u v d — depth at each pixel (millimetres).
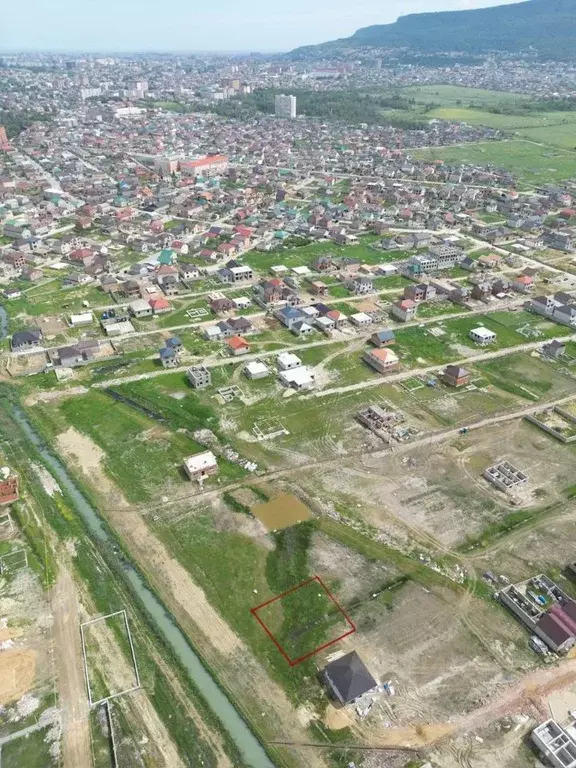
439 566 69250
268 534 73562
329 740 51281
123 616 62344
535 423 97125
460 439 93000
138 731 51688
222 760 49594
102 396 102688
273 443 90938
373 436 93125
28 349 118125
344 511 77375
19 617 61906
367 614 63188
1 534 72875
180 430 93500
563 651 59562
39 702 53969
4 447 88875
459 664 58062
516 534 74312
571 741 49906
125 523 74938
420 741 51281
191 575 67688
